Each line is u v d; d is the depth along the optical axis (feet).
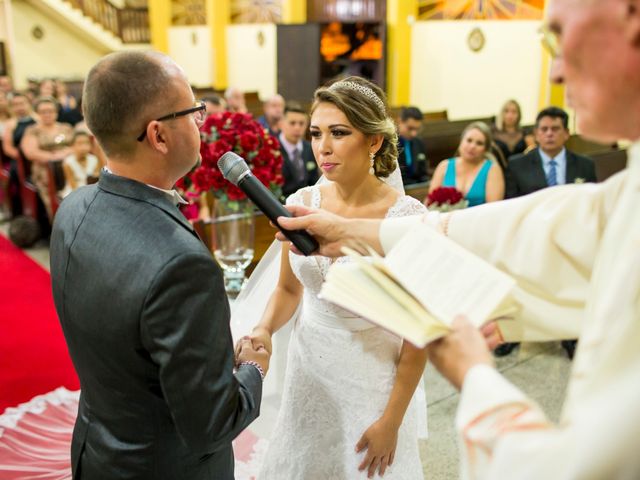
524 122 34.76
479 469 2.49
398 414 5.88
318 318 6.11
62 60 53.31
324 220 4.18
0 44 50.83
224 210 10.48
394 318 2.94
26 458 10.15
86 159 21.21
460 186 14.78
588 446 2.10
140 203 4.38
